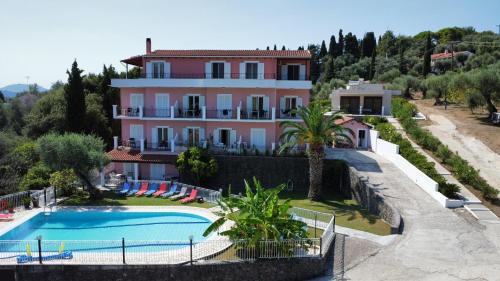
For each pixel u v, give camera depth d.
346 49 115.81
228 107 37.34
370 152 39.56
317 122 28.73
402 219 22.81
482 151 36.09
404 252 19.06
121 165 37.72
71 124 46.81
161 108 38.00
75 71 46.50
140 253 18.42
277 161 34.06
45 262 17.56
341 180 33.47
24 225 24.36
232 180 34.59
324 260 17.89
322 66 112.94
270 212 18.34
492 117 47.06
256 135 37.16
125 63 39.69
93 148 30.88
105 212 26.97
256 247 17.81
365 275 17.11
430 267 17.48
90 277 17.38
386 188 27.78
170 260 17.69
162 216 27.05
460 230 21.36
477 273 16.84
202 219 26.22
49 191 29.58
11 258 17.94
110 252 18.75
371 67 93.06
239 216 18.64
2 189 33.41
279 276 17.64
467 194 26.39
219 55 36.81
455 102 62.03
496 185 28.19
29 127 52.22
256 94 36.84
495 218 22.92
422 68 90.38
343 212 26.56
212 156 34.34
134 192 31.91
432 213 23.67
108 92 56.44
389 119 49.31
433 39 129.62
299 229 18.88
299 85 36.00
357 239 21.08
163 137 38.16
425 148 37.41
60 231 24.20
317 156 29.75
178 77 37.78
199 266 17.31
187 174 33.78
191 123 37.56
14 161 37.06
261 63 36.88
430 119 49.22
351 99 56.78
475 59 78.75
